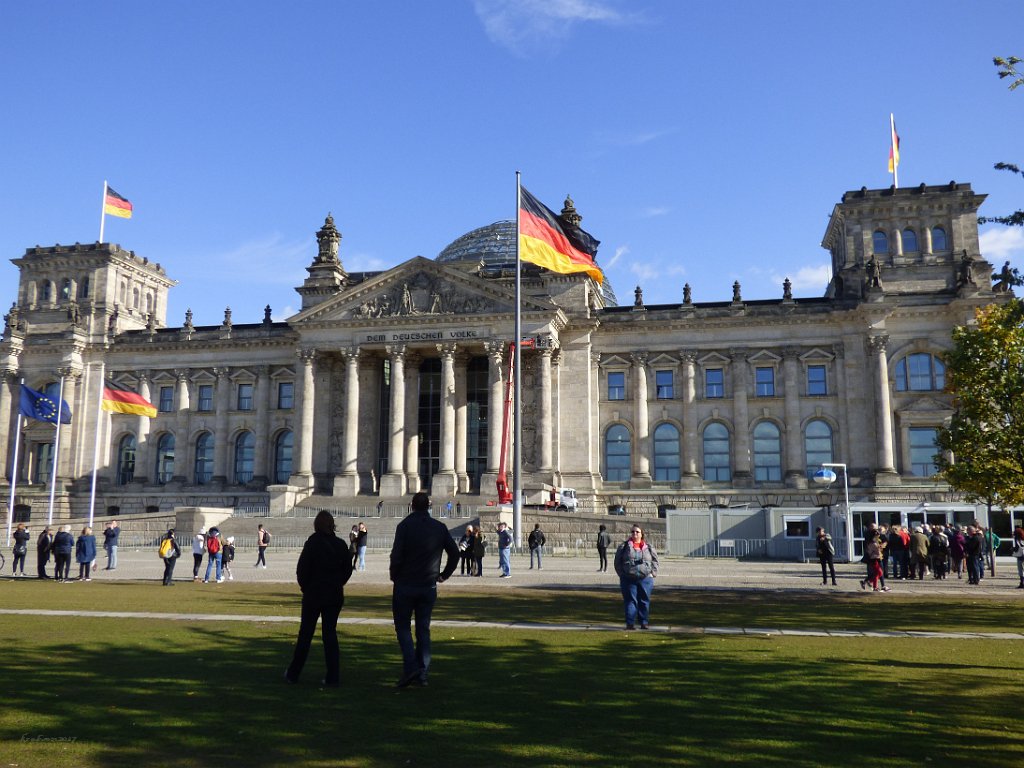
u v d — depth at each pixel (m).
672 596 40.91
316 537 19.31
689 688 19.00
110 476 121.12
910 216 104.88
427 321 104.50
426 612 19.22
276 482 116.88
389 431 107.94
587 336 107.25
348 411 105.56
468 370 111.56
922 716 16.70
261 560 63.22
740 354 106.19
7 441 122.00
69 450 121.38
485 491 100.88
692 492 104.31
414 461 107.06
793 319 104.50
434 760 13.63
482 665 21.59
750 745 14.62
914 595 42.69
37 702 17.17
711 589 44.59
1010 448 53.00
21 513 119.38
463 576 54.38
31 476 121.94
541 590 44.12
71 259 126.38
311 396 108.56
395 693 18.20
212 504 116.56
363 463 108.56
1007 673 21.25
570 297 108.44
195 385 121.50
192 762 13.43
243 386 120.31
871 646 25.27
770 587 46.16
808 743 14.77
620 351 108.88
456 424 106.25
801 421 104.06
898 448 100.69
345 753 13.93
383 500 99.50
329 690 18.44
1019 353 53.41
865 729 15.70
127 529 93.31
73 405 122.31
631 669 21.19
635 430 106.75
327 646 18.92
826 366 104.75
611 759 13.75
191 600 37.94
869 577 44.97
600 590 44.38
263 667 21.06
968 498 56.44
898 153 106.00
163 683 19.05
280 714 16.31
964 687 19.45
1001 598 41.47
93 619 30.31
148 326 124.06
